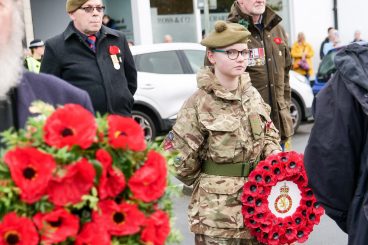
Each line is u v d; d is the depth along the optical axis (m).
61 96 2.42
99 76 5.68
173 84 11.94
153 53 12.00
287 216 4.33
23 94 2.30
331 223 7.13
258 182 4.20
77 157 2.04
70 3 5.64
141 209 2.19
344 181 3.32
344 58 3.30
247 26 5.84
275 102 5.96
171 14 18.53
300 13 20.34
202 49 12.52
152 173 2.16
